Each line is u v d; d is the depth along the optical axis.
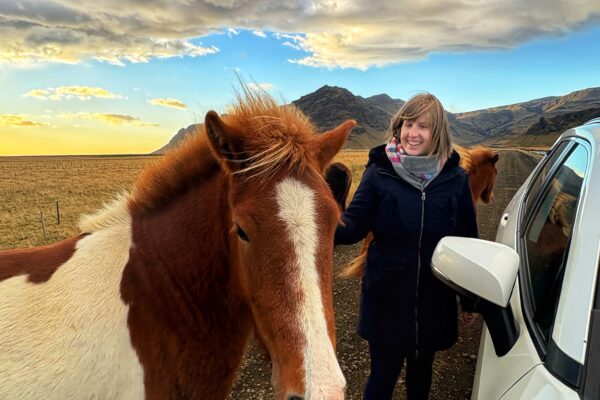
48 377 1.70
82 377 1.75
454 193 2.35
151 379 1.90
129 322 1.88
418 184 2.33
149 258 2.02
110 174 23.64
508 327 1.75
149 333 1.91
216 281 2.02
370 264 2.52
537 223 2.41
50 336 1.76
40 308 1.82
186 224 2.06
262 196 1.64
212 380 2.10
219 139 1.77
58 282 1.92
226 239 1.97
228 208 1.93
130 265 2.00
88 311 1.84
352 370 3.73
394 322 2.49
